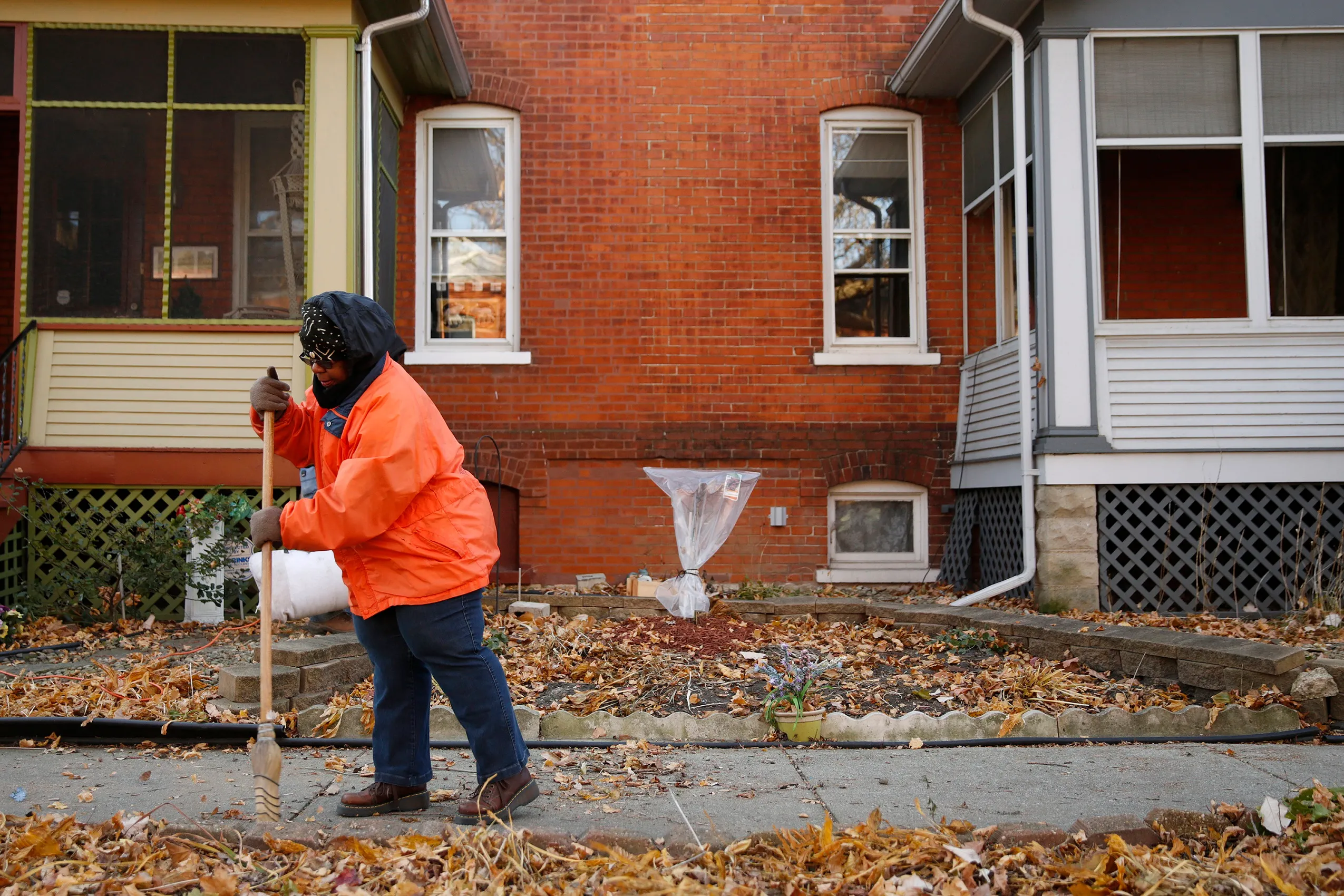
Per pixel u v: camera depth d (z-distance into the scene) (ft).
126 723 14.64
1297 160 32.12
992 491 29.07
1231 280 31.91
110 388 25.26
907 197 32.24
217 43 26.13
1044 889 9.46
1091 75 26.14
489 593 26.99
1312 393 25.89
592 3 31.42
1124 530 26.96
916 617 22.74
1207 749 14.44
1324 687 15.60
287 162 26.50
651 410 30.91
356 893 8.98
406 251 31.35
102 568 25.40
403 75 30.04
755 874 9.73
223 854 10.18
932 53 28.96
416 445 10.54
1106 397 25.84
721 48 31.55
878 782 12.76
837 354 31.22
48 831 10.24
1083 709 16.34
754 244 31.30
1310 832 10.55
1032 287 27.91
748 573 30.78
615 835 10.20
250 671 16.07
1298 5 26.16
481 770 11.13
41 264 25.70
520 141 31.37
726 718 15.30
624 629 22.20
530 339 30.96
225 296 26.12
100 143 25.95
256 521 10.64
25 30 25.62
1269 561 26.45
